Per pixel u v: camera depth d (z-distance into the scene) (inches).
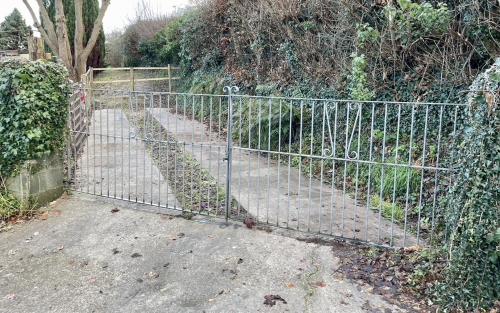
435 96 212.2
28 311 112.7
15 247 150.0
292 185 218.8
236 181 224.2
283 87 320.2
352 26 264.8
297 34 318.3
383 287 120.0
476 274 105.8
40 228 165.5
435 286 113.7
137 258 140.3
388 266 130.9
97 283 126.0
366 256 137.9
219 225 163.2
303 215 175.2
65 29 530.3
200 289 121.6
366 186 212.1
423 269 122.9
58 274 131.4
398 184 193.5
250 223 162.2
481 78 109.0
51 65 197.0
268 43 356.8
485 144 102.7
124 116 406.6
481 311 106.6
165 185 215.6
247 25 388.8
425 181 186.1
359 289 119.3
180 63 576.7
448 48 216.2
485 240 104.3
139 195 198.2
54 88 195.2
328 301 114.0
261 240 150.2
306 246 145.4
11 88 179.5
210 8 480.4
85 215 175.9
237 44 410.6
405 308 110.3
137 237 155.2
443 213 144.4
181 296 118.3
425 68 220.4
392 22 229.1
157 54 653.3
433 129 208.1
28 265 137.1
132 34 708.0
